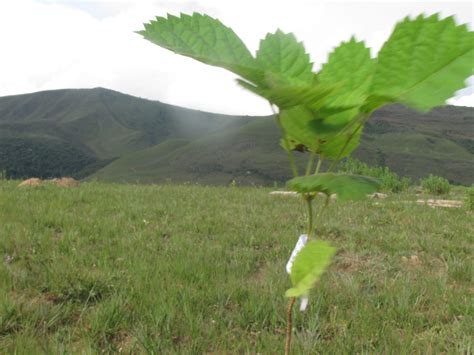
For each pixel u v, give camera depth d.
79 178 164.88
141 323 3.44
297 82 0.64
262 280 4.84
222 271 4.97
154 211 8.61
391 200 12.47
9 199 8.94
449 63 0.53
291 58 0.64
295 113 0.70
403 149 128.25
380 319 3.71
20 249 5.41
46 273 4.41
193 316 3.59
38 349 3.01
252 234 6.74
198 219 7.93
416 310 3.98
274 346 3.14
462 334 3.35
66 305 3.89
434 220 8.73
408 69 0.55
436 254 6.14
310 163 0.75
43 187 11.79
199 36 0.62
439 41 0.52
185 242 6.19
